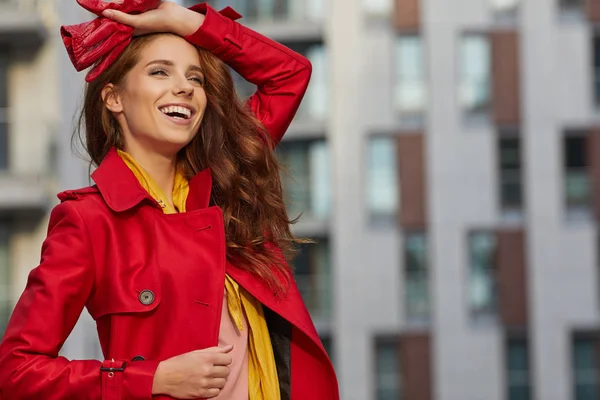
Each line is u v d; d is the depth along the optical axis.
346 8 25.91
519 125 25.42
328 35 25.92
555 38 25.50
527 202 25.20
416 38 25.77
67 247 2.73
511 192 25.28
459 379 24.81
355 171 25.48
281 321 3.00
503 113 25.42
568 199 25.20
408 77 25.67
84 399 2.61
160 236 2.79
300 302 2.97
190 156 3.08
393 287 25.17
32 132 20.23
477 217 25.20
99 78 2.93
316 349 2.95
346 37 25.84
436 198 25.31
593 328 24.77
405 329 25.05
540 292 24.92
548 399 24.61
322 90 26.30
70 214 2.76
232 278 2.90
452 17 25.69
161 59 2.90
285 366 2.97
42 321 2.68
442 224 25.22
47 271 2.71
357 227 25.36
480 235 25.19
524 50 25.53
